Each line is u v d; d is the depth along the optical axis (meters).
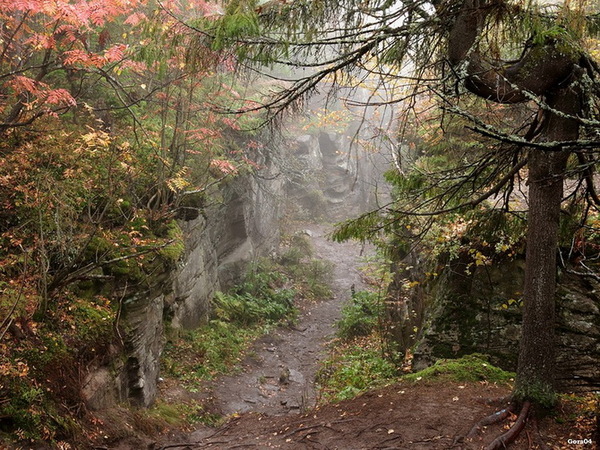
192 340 12.63
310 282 21.59
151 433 7.62
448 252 9.04
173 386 10.27
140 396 8.31
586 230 7.08
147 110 11.45
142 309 8.35
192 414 9.27
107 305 7.64
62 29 7.43
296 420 7.08
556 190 5.20
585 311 7.41
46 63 7.60
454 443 5.14
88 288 7.63
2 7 6.32
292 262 23.12
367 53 5.53
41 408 5.68
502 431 5.27
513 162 5.76
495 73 4.77
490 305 8.20
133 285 8.19
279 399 11.12
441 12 4.88
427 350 8.47
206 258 14.96
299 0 4.94
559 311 7.47
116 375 7.55
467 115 3.30
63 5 6.04
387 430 5.71
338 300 21.12
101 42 8.13
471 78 4.77
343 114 15.41
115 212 8.84
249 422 8.52
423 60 5.39
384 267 14.21
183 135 11.08
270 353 14.59
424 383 6.93
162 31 5.14
